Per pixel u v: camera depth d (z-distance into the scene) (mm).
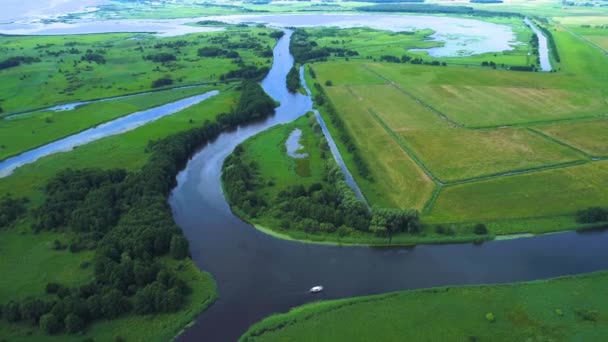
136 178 122250
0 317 81250
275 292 89062
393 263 96312
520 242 101188
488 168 132375
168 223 103125
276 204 116750
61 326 78188
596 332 75000
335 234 104688
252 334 78438
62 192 115875
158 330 78938
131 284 87125
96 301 80938
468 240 101312
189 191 129250
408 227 103750
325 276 93250
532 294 84688
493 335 75438
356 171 135125
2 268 94062
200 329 80250
